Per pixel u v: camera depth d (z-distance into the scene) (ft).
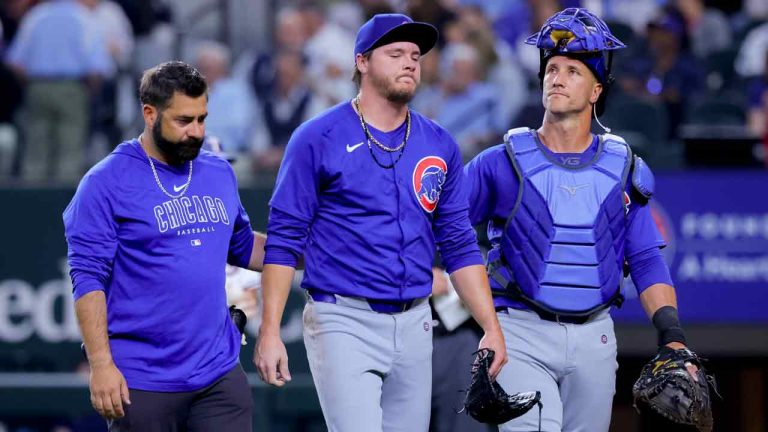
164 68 51.39
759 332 104.22
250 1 136.56
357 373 52.65
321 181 53.01
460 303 73.67
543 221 55.57
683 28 133.28
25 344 105.09
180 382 51.93
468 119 123.03
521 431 55.26
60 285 105.40
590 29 55.88
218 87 125.49
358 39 53.42
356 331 52.90
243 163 119.24
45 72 120.78
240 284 63.16
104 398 50.39
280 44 129.59
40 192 105.81
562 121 56.34
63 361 104.99
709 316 104.58
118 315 51.96
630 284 103.60
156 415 51.93
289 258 53.42
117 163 52.13
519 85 125.70
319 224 53.57
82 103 121.29
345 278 52.90
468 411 53.93
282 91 125.70
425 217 53.62
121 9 131.95
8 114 122.21
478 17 129.08
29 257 105.50
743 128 117.70
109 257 51.49
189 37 135.64
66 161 120.67
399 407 54.49
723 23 141.28
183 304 51.96
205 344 52.47
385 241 52.75
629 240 57.41
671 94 122.01
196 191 53.16
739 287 104.58
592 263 55.62
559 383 56.75
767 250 104.42
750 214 104.68
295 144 53.06
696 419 53.78
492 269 56.95
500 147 57.26
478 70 124.88
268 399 93.15
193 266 52.19
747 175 104.78
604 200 55.77
